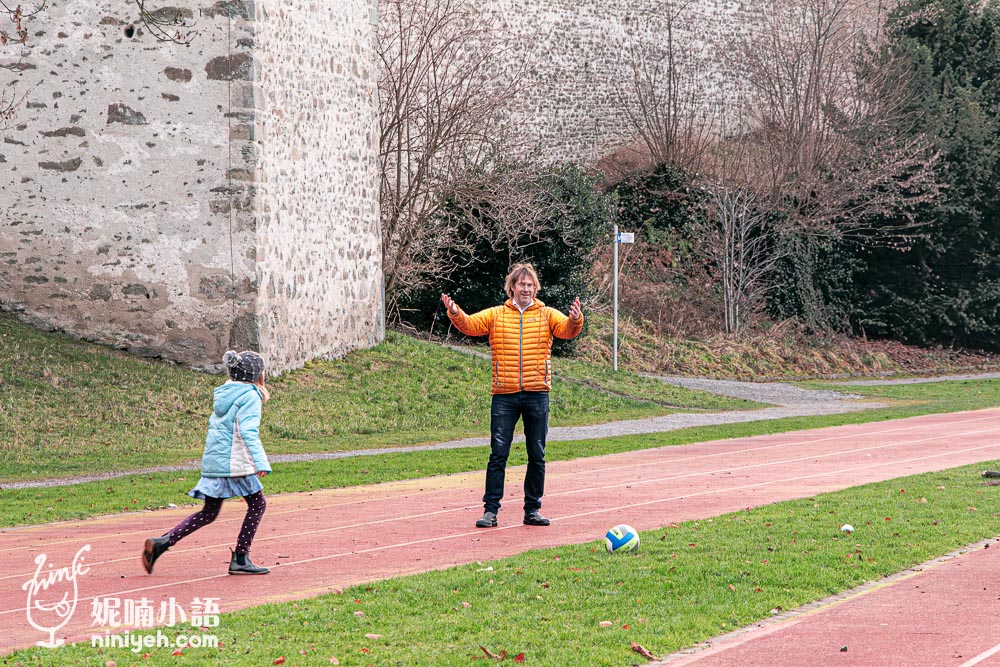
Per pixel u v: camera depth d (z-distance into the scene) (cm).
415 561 1073
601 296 4684
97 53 2658
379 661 704
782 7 6009
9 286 2714
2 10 2688
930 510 1312
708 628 791
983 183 5509
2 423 2134
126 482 1709
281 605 861
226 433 1019
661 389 3625
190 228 2641
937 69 5819
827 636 780
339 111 3136
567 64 5347
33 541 1212
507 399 1290
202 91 2620
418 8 4431
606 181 5266
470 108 4134
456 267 4003
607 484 1656
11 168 2705
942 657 727
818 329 5275
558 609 841
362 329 3291
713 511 1368
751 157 5438
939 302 5588
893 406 3584
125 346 2680
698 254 5128
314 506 1466
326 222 3050
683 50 5741
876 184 5394
